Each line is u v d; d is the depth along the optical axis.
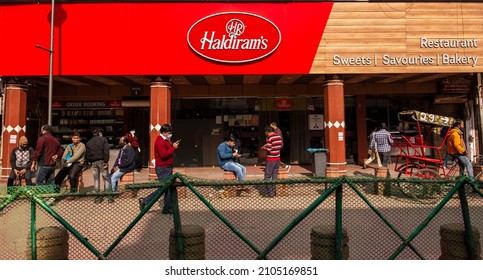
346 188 5.28
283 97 13.79
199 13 10.01
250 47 10.03
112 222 5.46
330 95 10.23
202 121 13.82
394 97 13.87
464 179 3.63
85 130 13.77
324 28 10.08
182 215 5.18
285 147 14.00
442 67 10.12
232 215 5.09
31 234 3.58
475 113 12.37
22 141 7.90
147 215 5.95
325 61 10.08
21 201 3.99
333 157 10.12
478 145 12.32
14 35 9.91
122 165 7.61
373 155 12.20
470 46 10.16
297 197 4.63
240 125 13.84
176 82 12.74
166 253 4.54
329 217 5.29
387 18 10.11
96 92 13.31
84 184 10.02
